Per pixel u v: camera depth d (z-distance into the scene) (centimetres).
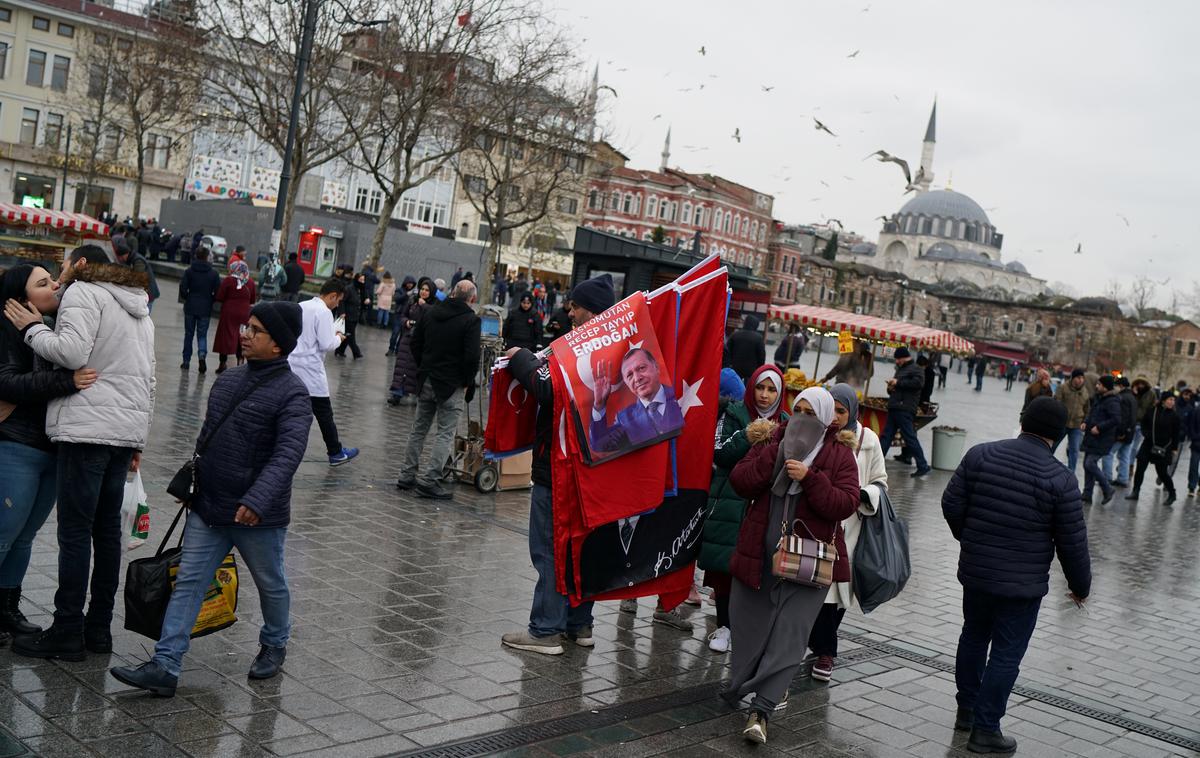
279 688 528
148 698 494
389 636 624
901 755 554
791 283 11806
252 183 5838
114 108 5841
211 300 1636
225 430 507
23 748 426
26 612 577
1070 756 579
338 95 3541
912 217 17875
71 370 504
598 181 10306
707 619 773
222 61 3647
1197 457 2002
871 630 794
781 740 555
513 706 549
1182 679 761
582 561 639
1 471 510
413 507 964
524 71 3616
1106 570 1155
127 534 719
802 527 556
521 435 665
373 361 2298
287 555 757
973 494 588
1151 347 10362
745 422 678
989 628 599
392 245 4588
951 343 1973
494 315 1906
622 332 638
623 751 512
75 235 2711
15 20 6331
